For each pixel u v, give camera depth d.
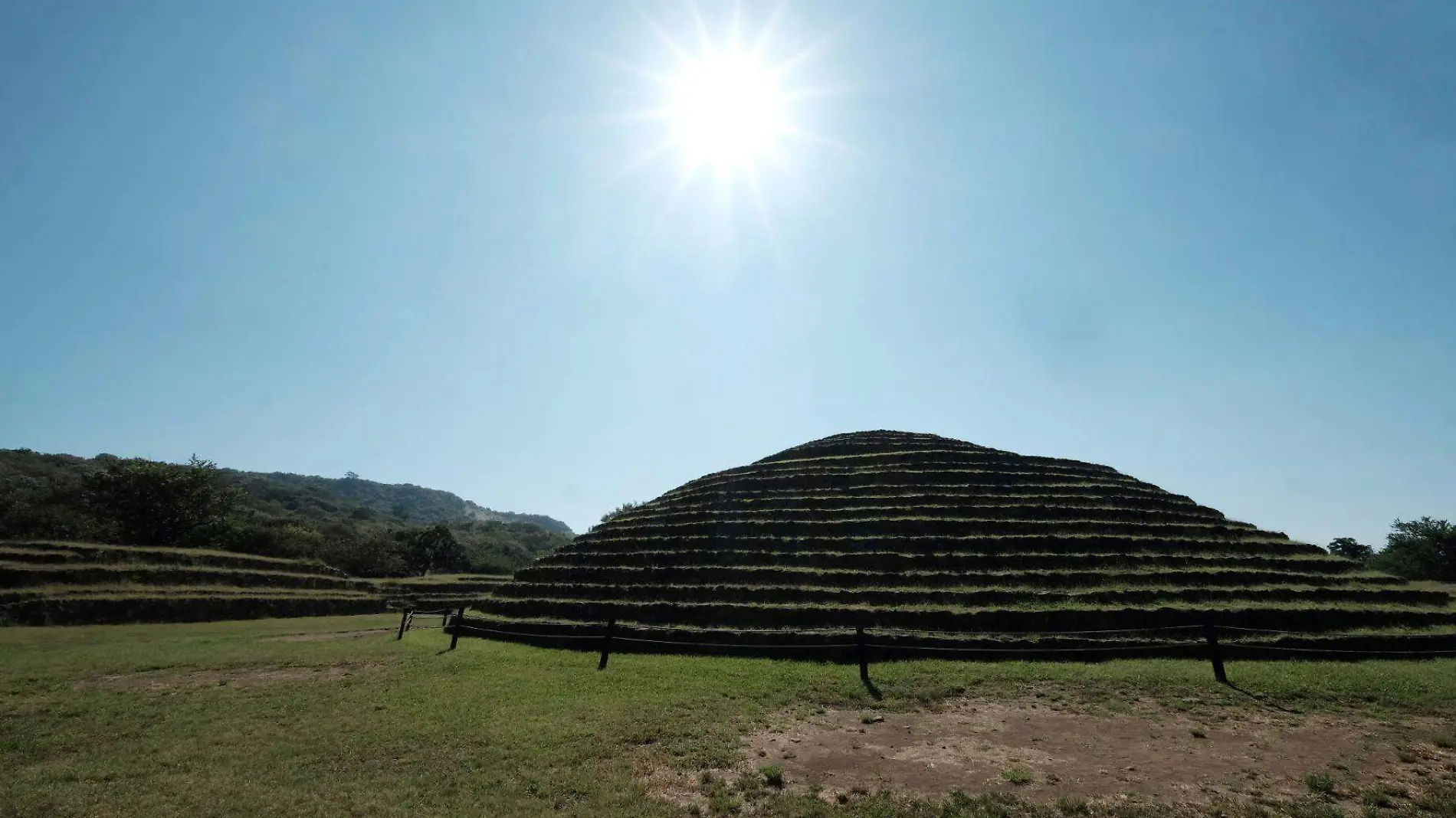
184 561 47.56
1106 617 22.98
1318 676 16.88
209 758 11.33
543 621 27.25
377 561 70.06
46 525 56.81
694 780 10.25
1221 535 29.81
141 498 58.62
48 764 11.24
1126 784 10.03
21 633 30.22
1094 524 29.70
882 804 9.25
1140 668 18.44
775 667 19.50
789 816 8.90
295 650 23.11
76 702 15.16
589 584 29.88
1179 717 13.82
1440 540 58.09
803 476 35.91
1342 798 9.43
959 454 36.91
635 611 26.39
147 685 17.31
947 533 29.31
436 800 9.48
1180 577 25.59
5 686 16.98
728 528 31.94
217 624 36.34
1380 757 11.18
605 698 15.53
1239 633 22.05
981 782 10.16
